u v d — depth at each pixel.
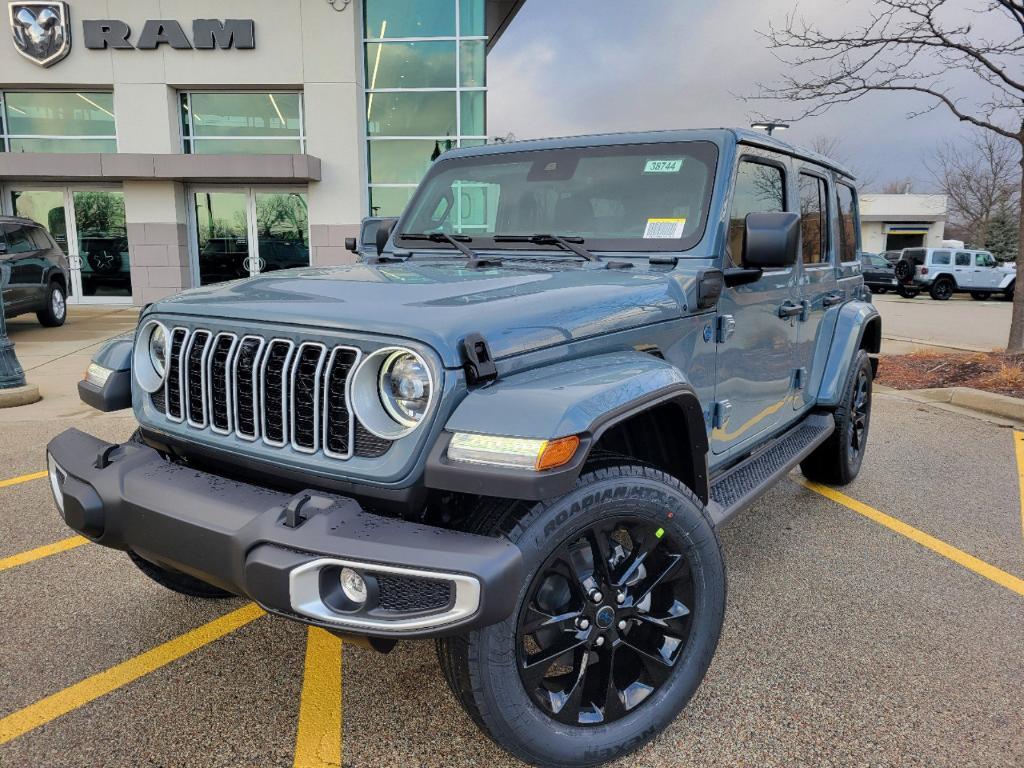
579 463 1.86
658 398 2.17
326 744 2.41
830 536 4.18
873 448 6.02
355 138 16.12
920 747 2.39
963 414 7.25
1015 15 8.40
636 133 3.28
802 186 3.94
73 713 2.55
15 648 2.95
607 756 2.24
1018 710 2.59
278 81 15.89
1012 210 40.56
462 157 3.71
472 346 1.94
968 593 3.48
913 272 27.12
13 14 15.55
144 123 16.06
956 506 4.68
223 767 2.29
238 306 2.32
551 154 3.40
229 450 2.28
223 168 15.54
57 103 16.64
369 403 2.00
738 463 3.50
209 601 3.38
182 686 2.71
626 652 2.39
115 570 3.67
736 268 3.02
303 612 1.84
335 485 2.07
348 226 16.44
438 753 2.37
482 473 1.82
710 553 2.37
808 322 4.10
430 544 1.82
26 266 12.02
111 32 15.60
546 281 2.52
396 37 16.17
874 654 2.95
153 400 2.61
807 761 2.33
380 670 2.84
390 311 2.07
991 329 16.14
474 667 1.96
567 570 2.10
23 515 4.36
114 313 15.50
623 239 3.07
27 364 9.44
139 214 16.31
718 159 3.02
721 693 2.68
